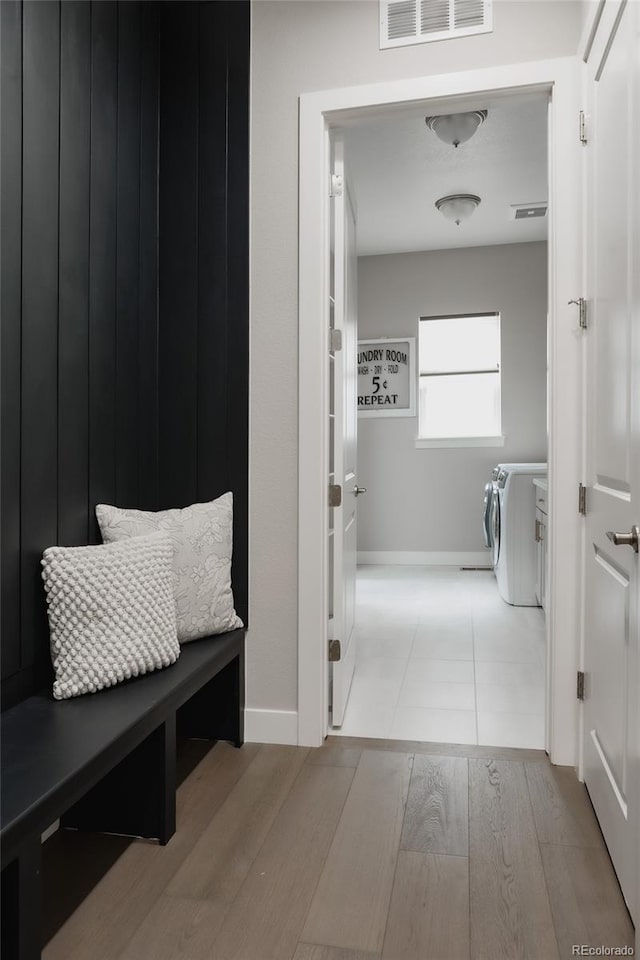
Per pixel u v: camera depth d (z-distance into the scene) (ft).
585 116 6.88
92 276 6.69
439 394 20.21
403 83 7.52
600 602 6.12
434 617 13.92
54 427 6.08
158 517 7.25
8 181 5.38
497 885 5.30
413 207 15.80
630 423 4.97
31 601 5.77
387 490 20.20
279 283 7.91
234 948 4.62
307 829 6.10
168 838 5.90
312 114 7.77
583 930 4.80
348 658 9.34
